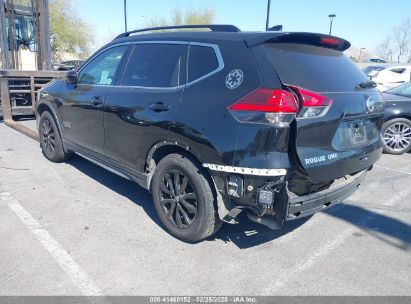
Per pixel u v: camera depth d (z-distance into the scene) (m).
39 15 9.47
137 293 2.54
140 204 4.00
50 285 2.58
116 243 3.17
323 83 2.76
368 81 3.30
